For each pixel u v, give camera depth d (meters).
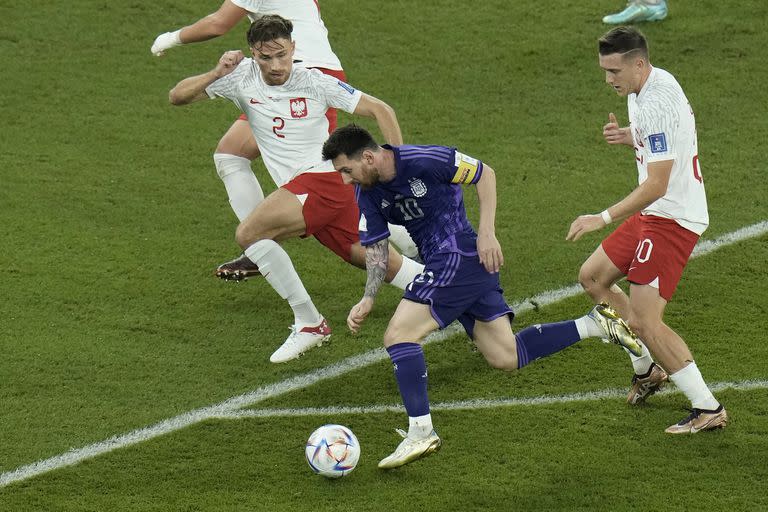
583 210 31.73
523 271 29.12
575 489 20.62
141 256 29.78
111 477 21.36
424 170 20.86
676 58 39.03
